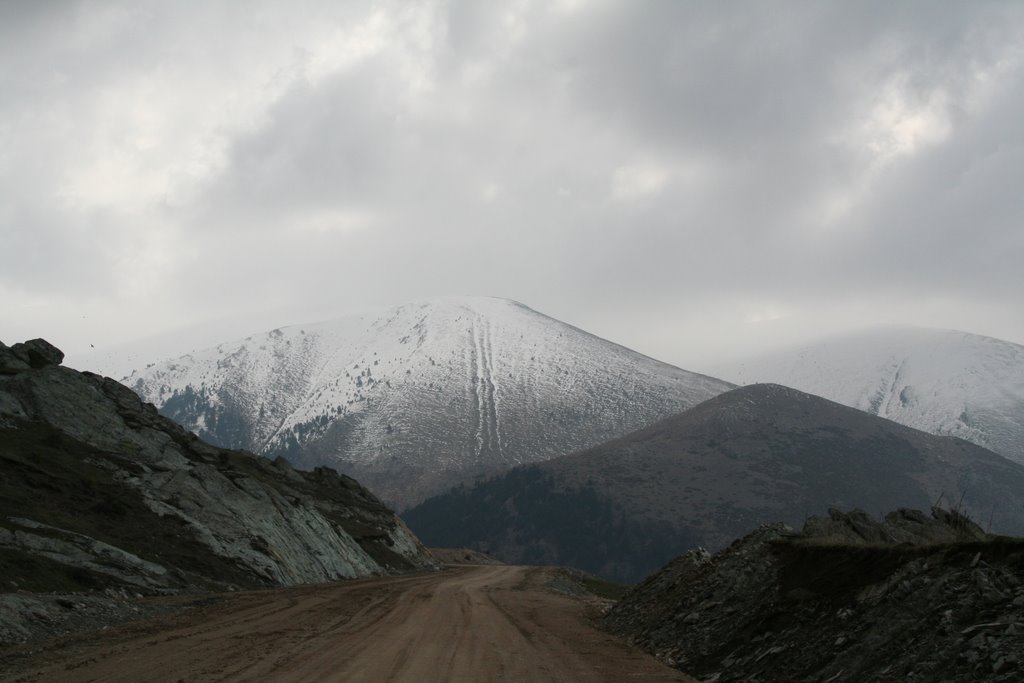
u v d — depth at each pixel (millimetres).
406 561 87312
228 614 28656
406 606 34594
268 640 21625
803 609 18000
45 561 30828
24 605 23297
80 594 29047
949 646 12836
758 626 18953
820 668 15141
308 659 18359
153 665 17141
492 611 34594
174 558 42188
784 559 21797
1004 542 14094
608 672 18359
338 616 29141
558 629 28672
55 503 41344
